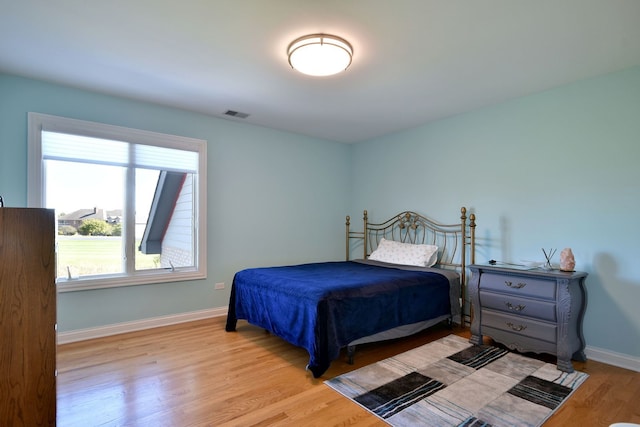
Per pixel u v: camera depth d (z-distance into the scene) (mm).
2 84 2703
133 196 3348
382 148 4676
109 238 3229
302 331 2500
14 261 1251
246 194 4078
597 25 1977
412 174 4250
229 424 1781
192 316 3650
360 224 5008
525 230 3152
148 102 3359
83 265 3092
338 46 2115
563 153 2896
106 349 2805
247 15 1895
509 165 3275
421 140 4141
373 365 2541
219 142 3859
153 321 3398
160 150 3480
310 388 2176
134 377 2307
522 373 2393
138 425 1770
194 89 3008
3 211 1243
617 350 2561
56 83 2895
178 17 1920
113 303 3178
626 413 1889
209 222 3783
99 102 3113
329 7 1812
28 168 2789
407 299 2967
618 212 2590
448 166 3828
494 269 2848
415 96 3162
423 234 4105
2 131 2703
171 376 2328
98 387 2164
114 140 3195
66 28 2039
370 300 2682
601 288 2662
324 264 4020
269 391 2135
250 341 3043
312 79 2773
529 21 1938
